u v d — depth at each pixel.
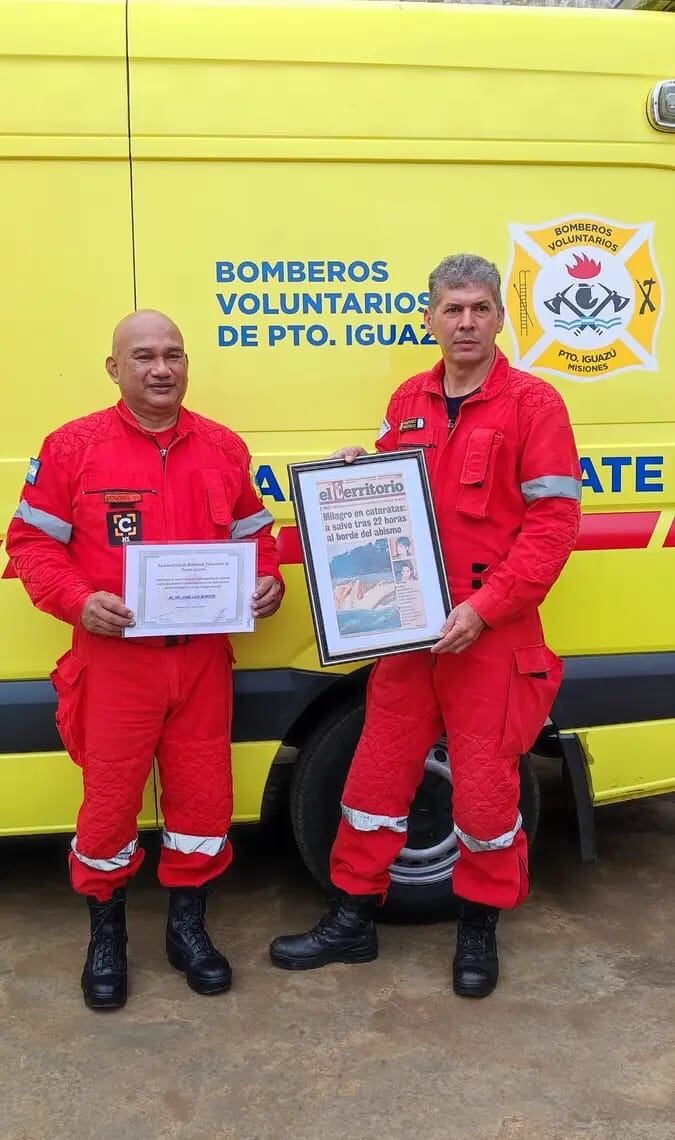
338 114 2.76
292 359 2.82
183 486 2.49
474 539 2.48
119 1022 2.52
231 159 2.74
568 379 2.91
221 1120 2.15
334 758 2.96
